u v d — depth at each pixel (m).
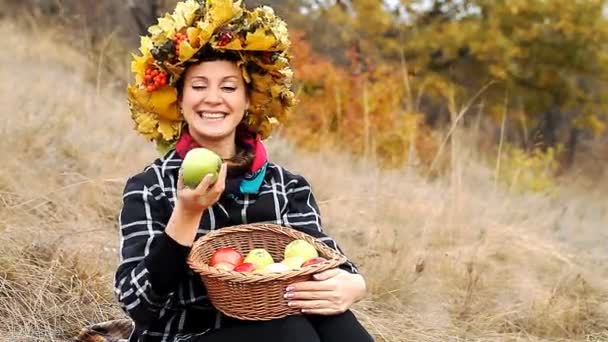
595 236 7.47
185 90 2.89
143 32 12.48
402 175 7.89
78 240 4.63
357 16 13.73
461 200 6.48
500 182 9.33
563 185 11.76
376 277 4.95
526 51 14.19
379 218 6.05
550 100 14.55
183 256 2.54
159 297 2.58
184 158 2.63
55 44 10.66
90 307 4.02
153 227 2.76
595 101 15.14
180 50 2.78
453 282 5.23
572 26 13.99
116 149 6.43
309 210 3.07
